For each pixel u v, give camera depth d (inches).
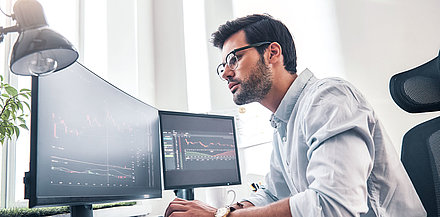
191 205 43.9
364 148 38.5
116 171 48.1
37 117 34.6
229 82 53.2
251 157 95.2
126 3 94.6
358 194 35.9
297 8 102.8
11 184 71.4
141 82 92.8
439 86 56.5
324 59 99.4
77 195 39.5
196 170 68.9
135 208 75.5
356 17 98.2
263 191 59.9
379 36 95.8
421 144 53.4
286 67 53.1
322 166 37.9
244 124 83.9
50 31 33.3
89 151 42.8
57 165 36.9
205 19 102.7
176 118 68.9
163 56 101.0
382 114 93.1
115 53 91.8
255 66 51.5
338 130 38.3
